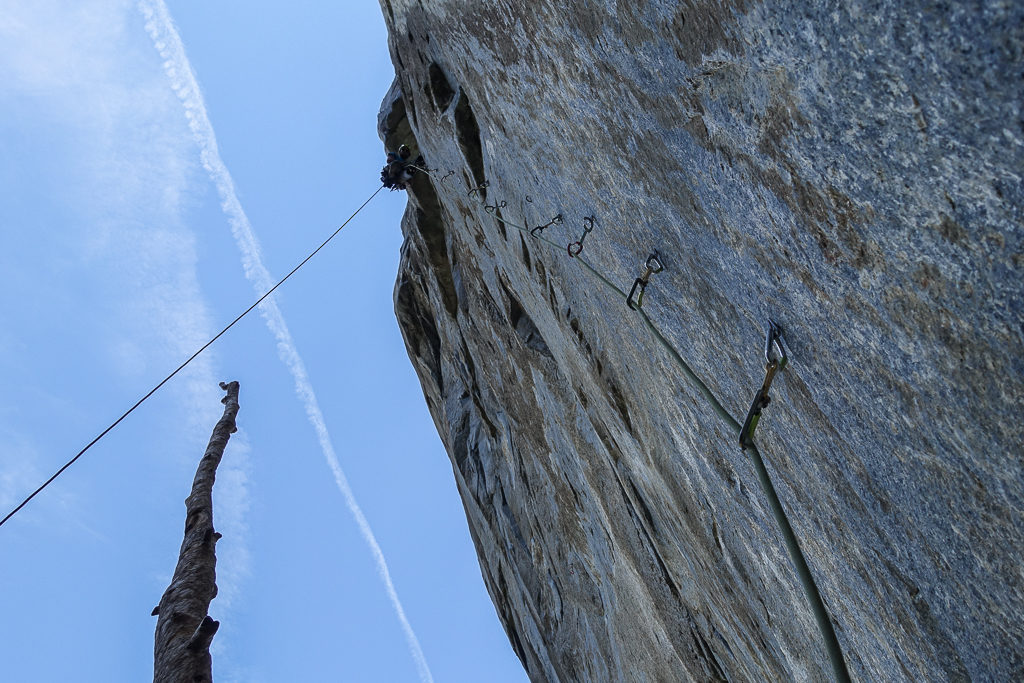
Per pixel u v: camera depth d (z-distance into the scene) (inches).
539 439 397.7
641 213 141.2
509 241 290.0
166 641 166.7
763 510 146.7
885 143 69.6
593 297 214.5
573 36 132.3
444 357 592.7
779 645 171.9
